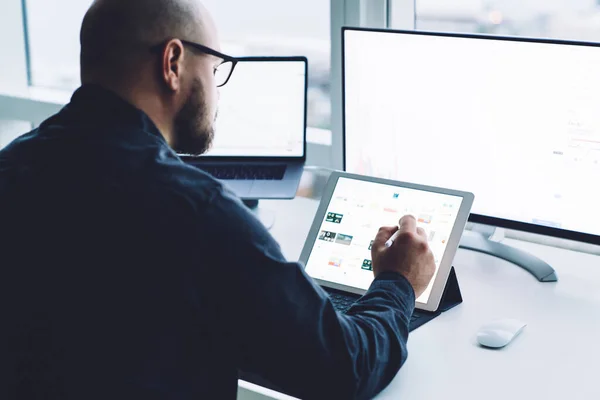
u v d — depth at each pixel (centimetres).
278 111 209
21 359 109
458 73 178
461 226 161
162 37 117
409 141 188
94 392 107
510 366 139
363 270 165
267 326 109
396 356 127
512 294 167
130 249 107
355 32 189
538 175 173
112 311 106
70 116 117
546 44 166
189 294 107
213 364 114
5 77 308
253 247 108
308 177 229
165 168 110
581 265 181
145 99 117
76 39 296
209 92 125
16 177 113
